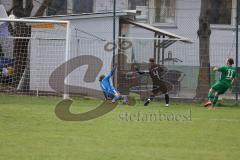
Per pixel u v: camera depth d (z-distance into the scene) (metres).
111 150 43.34
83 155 41.00
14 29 93.06
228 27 123.69
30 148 43.28
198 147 45.97
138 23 100.94
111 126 56.84
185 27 124.38
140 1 126.56
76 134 50.97
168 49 97.12
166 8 124.94
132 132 53.09
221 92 78.75
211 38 124.25
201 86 89.00
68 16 95.06
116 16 94.50
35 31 92.94
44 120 60.06
